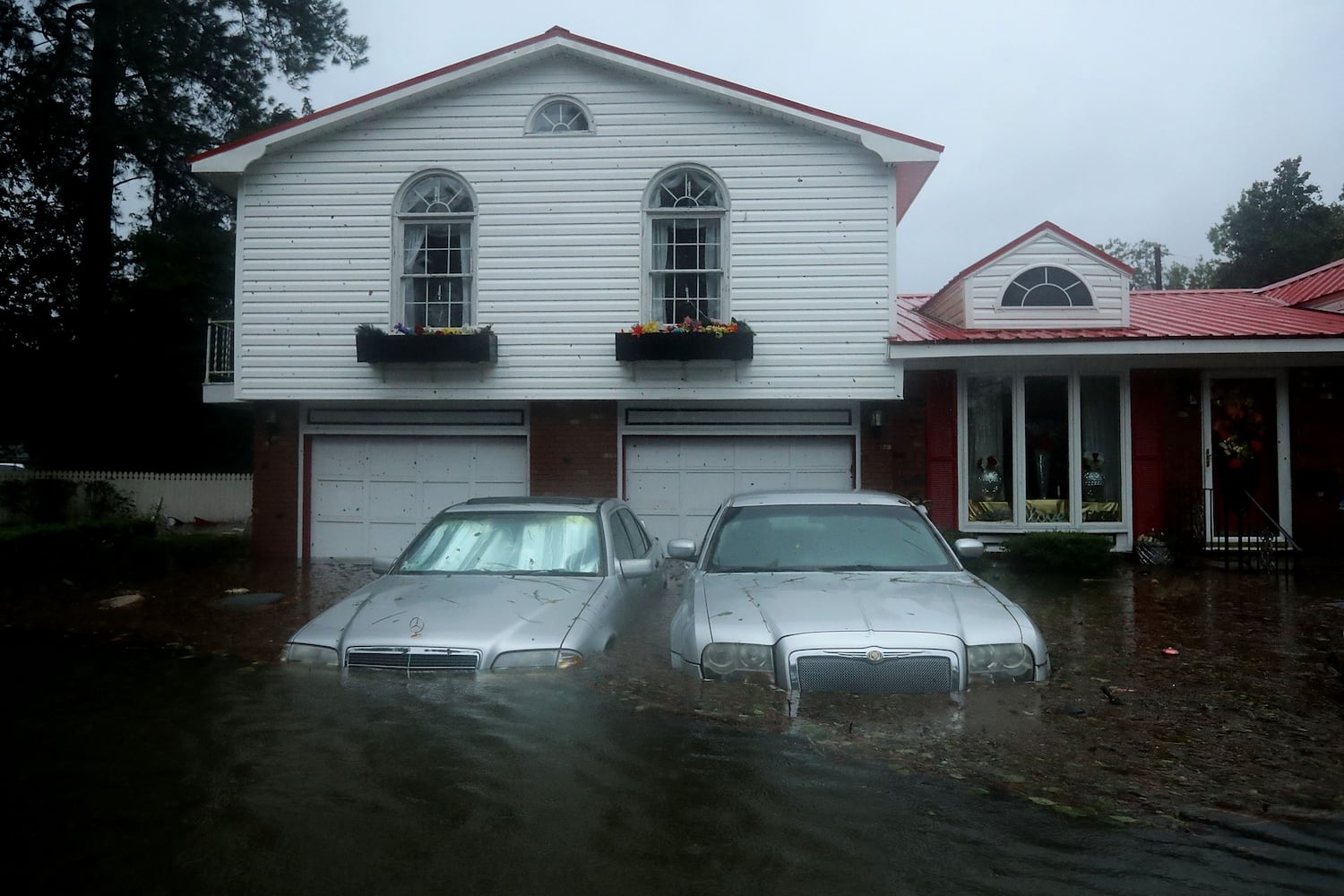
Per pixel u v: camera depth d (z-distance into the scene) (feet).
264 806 13.47
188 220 90.38
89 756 15.56
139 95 90.17
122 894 11.02
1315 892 11.22
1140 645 25.64
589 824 12.84
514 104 44.65
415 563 24.52
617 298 44.09
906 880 11.41
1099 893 11.16
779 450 45.78
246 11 92.63
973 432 45.24
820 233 43.62
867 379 43.32
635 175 44.27
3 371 83.05
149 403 88.79
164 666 22.45
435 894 11.01
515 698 18.06
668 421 45.68
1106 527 44.57
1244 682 21.47
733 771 14.76
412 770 14.73
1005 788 14.35
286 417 46.93
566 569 23.99
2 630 28.07
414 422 46.68
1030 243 44.86
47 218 83.15
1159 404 44.78
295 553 46.96
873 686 17.69
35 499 75.15
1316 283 53.88
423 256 45.11
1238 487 45.52
